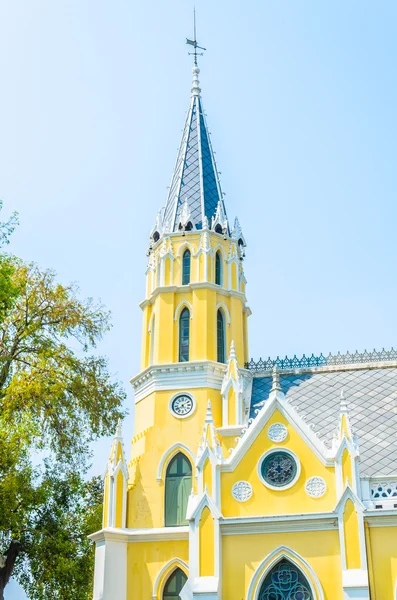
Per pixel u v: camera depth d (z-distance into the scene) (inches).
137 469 1540.4
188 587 1266.0
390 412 1478.8
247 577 1272.1
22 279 1561.3
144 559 1451.8
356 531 1240.2
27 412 1478.8
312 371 1664.6
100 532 1448.1
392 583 1215.6
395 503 1262.3
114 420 1631.4
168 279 1722.4
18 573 1535.4
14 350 1545.3
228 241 1782.7
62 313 1608.0
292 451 1342.3
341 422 1328.7
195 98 2037.4
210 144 1952.5
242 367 1680.6
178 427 1563.7
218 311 1712.6
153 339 1692.9
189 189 1841.8
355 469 1283.2
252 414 1574.8
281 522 1284.4
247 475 1343.5
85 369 1627.7
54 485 1544.0
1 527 1374.3
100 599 1400.1
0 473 1411.2
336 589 1233.4
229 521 1299.2
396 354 1654.8
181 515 1492.4
